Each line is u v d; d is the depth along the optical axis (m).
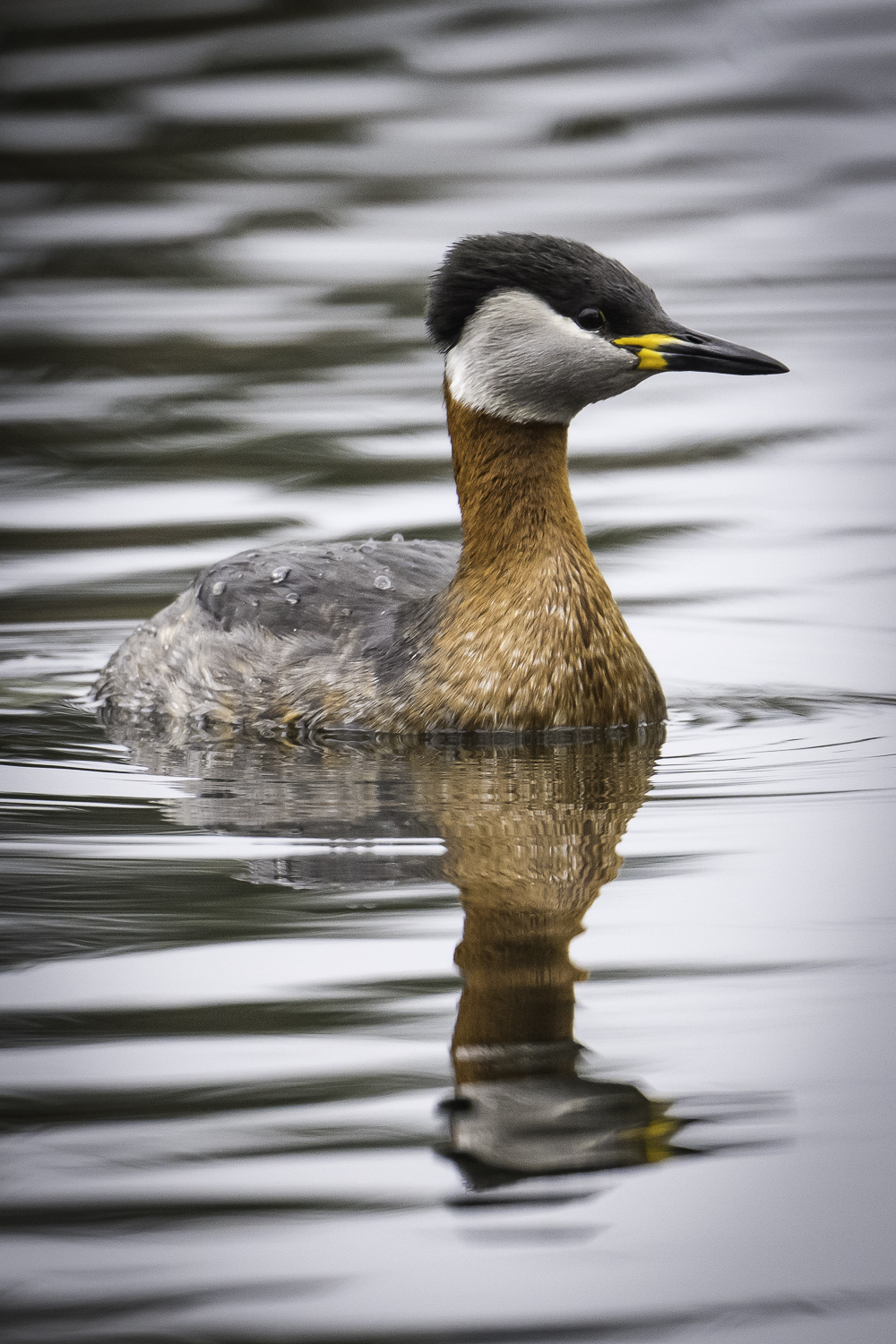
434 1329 5.87
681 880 9.30
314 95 35.03
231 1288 6.09
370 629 12.74
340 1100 7.19
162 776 11.48
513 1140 6.91
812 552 16.70
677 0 39.94
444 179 30.98
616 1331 5.86
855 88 34.78
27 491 18.61
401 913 8.94
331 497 18.25
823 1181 6.60
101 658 14.58
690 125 33.50
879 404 21.19
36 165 31.67
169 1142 6.91
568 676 12.08
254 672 12.81
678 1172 6.66
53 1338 5.84
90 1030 7.76
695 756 11.63
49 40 37.41
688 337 12.23
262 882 9.41
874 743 11.83
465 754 11.84
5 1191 6.62
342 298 25.69
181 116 33.78
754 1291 6.06
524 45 37.88
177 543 16.97
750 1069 7.34
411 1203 6.52
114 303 25.67
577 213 29.20
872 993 7.94
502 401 12.22
